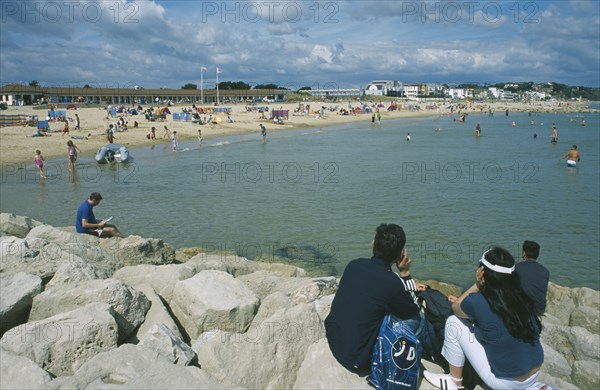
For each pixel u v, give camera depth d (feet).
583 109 631.97
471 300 15.48
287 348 17.85
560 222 67.31
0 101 279.49
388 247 15.96
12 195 80.28
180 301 22.18
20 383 14.93
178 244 55.06
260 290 28.63
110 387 14.35
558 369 23.89
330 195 83.41
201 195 82.28
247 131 213.25
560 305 37.52
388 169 115.85
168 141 165.48
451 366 16.30
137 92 366.84
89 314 18.67
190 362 17.16
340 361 15.92
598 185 96.63
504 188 92.73
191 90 414.62
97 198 42.83
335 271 46.91
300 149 157.38
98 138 151.53
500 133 240.53
